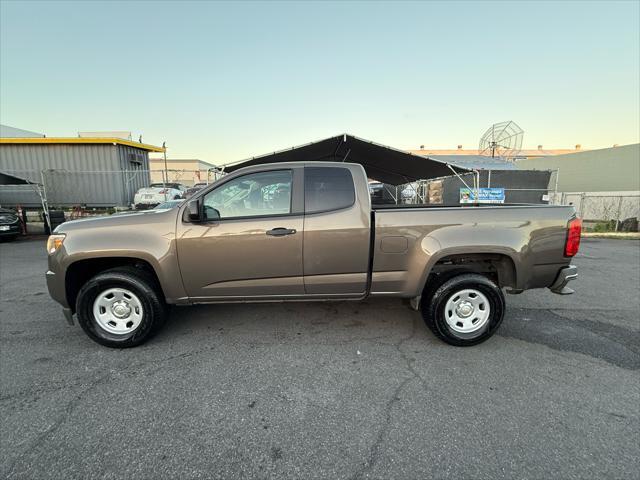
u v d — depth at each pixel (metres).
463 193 13.80
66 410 2.39
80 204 15.87
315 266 3.28
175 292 3.28
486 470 1.87
